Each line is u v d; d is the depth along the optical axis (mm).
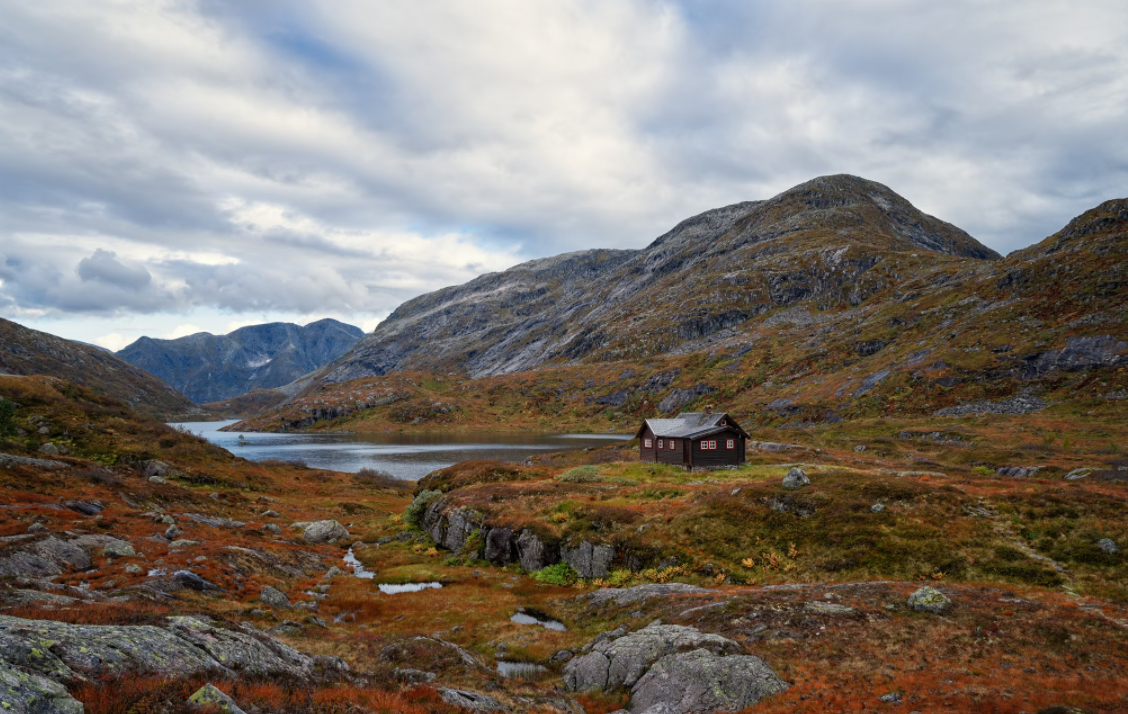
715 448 75438
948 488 45031
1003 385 142250
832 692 20984
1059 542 36344
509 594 41844
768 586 35656
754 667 22562
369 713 16422
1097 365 130250
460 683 23266
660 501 53562
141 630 16750
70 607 20578
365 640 28891
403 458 160250
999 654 23203
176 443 98625
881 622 26938
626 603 35188
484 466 79562
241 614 32062
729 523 45344
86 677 13266
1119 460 73562
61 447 80938
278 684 17312
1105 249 174500
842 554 39000
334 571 48688
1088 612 26234
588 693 24641
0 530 38375
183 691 13977
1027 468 71812
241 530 57875
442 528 58500
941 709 18750
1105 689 19531
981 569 35219
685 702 21422
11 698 10992
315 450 188250
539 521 50719
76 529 42531
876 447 103250
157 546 42750
